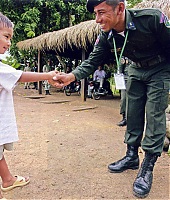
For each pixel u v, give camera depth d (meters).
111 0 1.76
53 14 11.30
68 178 2.16
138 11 1.84
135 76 2.15
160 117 2.00
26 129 3.82
